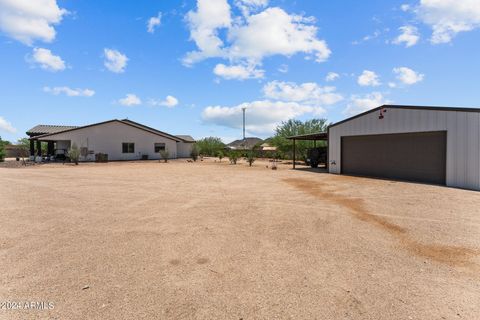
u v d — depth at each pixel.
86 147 30.00
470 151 10.30
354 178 13.97
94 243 4.55
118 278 3.32
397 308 2.71
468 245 4.46
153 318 2.53
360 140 15.43
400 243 4.57
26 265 3.68
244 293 2.98
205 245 4.47
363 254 4.10
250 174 16.52
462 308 2.71
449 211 6.78
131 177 14.66
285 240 4.72
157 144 35.25
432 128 11.66
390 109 13.53
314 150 22.45
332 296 2.92
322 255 4.06
